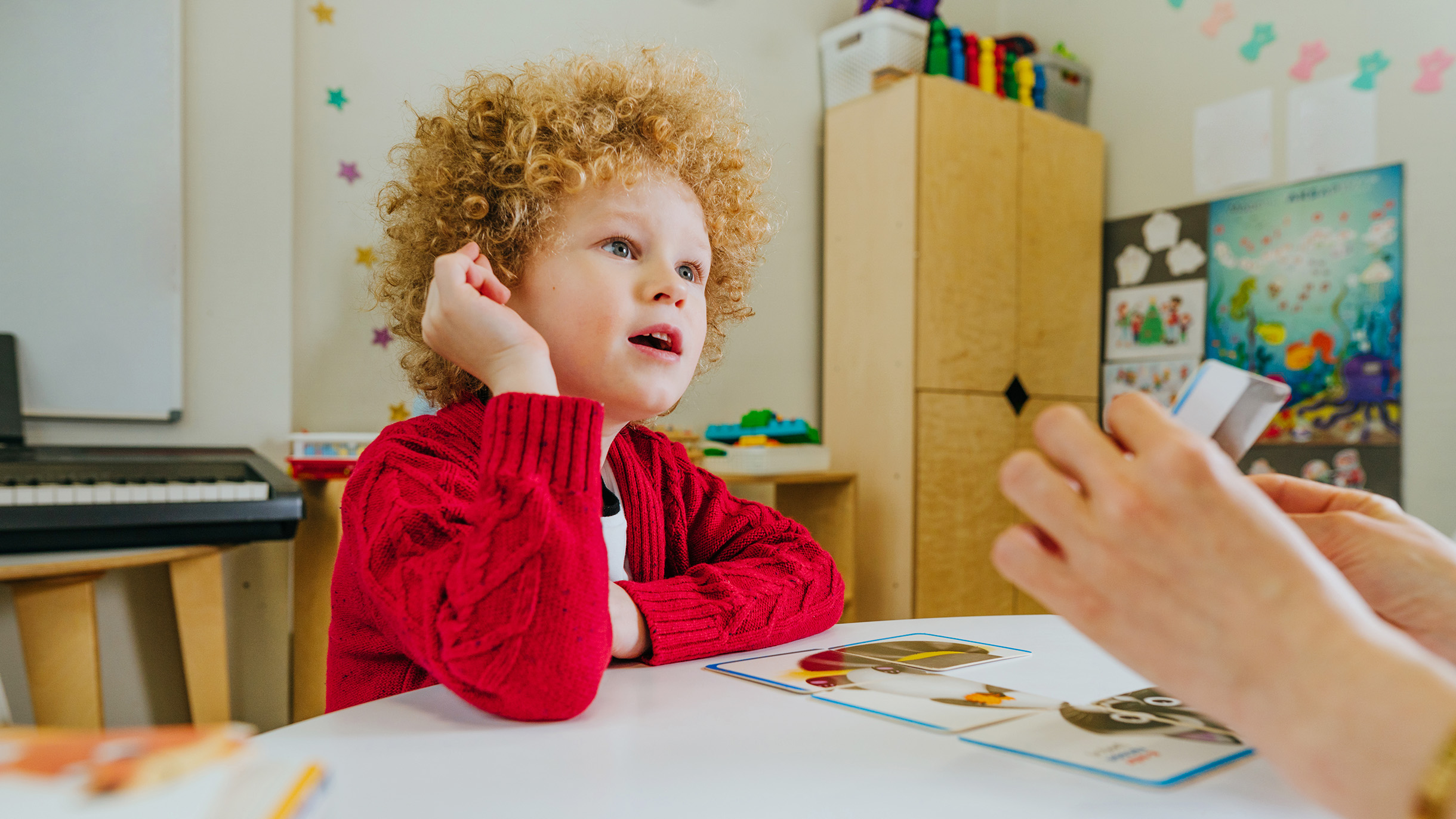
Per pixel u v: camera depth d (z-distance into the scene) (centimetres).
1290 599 27
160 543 119
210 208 167
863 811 33
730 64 241
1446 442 208
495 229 74
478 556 49
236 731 24
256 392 170
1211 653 28
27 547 110
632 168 72
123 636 160
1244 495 28
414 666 63
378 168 191
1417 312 213
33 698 132
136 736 24
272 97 171
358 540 58
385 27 193
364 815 33
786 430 207
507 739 43
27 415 153
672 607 62
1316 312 230
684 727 45
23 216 154
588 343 71
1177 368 257
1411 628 44
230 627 166
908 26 239
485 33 205
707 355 98
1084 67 276
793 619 68
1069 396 258
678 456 91
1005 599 239
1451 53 210
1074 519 30
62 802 20
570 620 47
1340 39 227
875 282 232
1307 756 26
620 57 91
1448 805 23
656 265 72
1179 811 34
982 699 49
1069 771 38
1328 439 227
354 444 163
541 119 75
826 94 256
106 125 159
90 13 158
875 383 231
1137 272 266
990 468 237
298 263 183
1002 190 240
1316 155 231
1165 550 28
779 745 41
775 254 246
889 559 226
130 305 160
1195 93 255
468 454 69
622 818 33
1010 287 242
